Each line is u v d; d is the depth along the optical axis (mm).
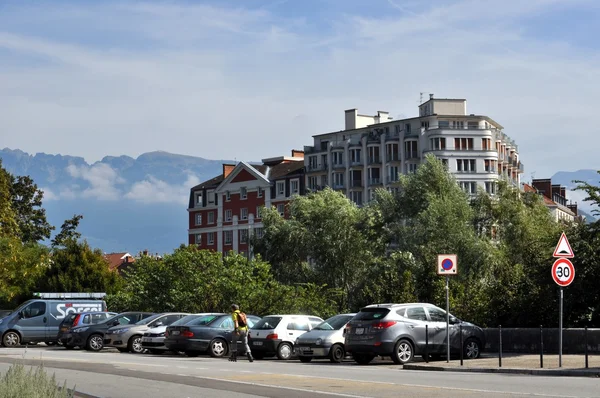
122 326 40375
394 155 119000
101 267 79625
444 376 23156
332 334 31875
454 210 72750
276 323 34781
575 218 37875
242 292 47875
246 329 31938
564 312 35812
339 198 76500
